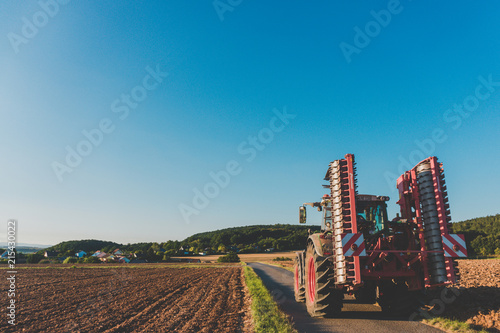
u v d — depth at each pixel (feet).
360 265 21.99
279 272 84.23
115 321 24.53
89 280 60.95
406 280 23.26
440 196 21.98
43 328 22.44
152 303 33.17
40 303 33.32
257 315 23.59
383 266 22.35
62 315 26.94
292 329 19.75
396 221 23.57
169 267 121.08
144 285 51.08
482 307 22.48
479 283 33.35
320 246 23.75
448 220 21.86
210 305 31.35
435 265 21.42
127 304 32.40
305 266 27.66
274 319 21.80
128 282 56.49
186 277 67.67
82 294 40.37
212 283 53.93
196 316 25.79
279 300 34.09
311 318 23.66
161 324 23.22
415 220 23.13
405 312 23.58
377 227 24.98
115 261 247.70
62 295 39.52
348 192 22.11
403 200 24.85
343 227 21.74
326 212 28.66
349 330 19.80
